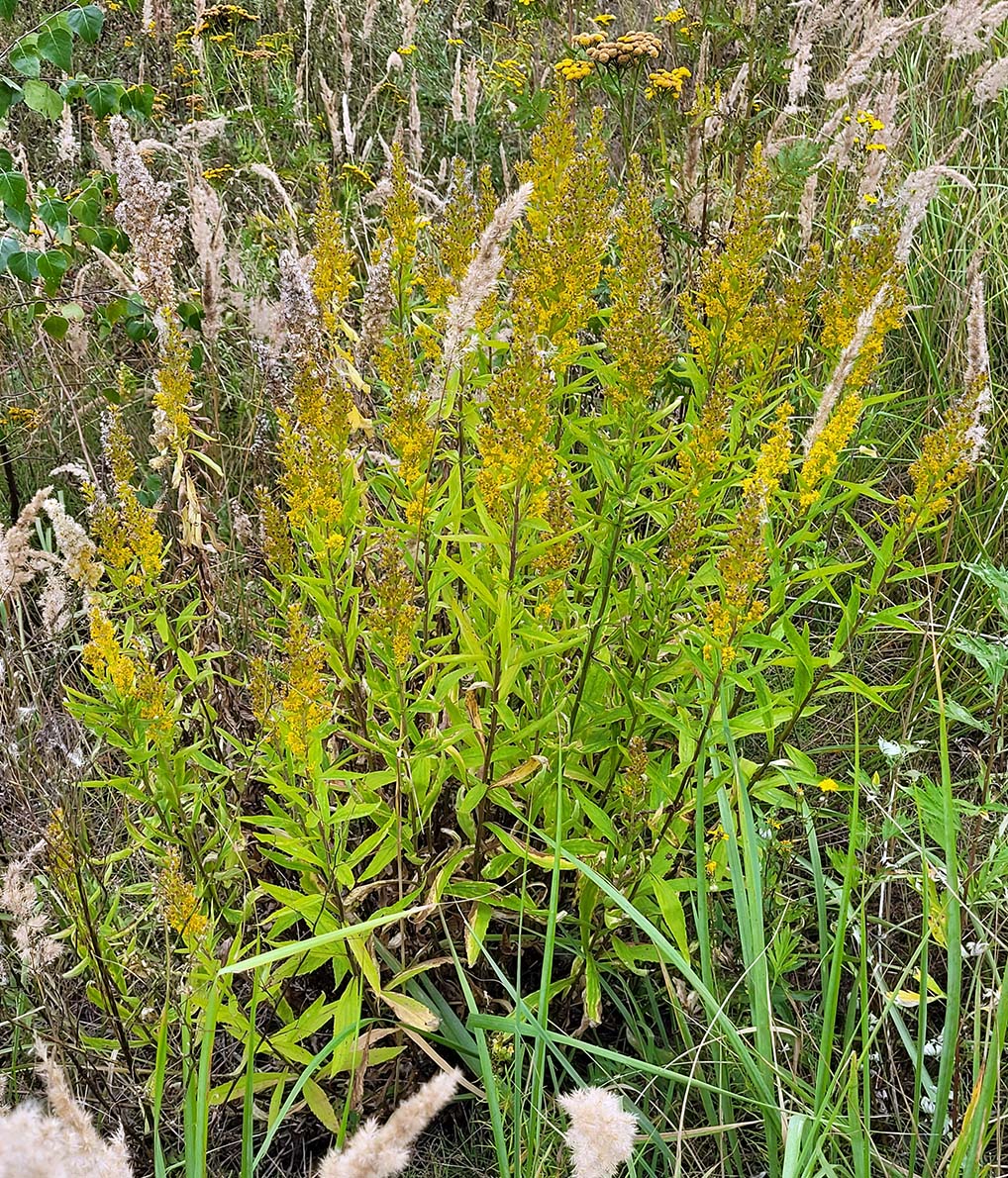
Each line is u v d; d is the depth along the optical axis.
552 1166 1.93
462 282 1.85
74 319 3.22
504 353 2.49
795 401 3.47
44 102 3.03
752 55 4.01
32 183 3.55
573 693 2.37
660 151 3.69
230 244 4.01
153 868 2.29
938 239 4.04
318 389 2.06
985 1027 2.20
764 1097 1.74
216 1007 1.88
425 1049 2.02
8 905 1.90
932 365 3.72
